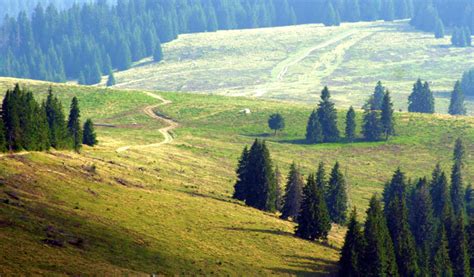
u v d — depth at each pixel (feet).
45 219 418.10
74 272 346.74
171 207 545.85
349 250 484.33
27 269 330.34
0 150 546.67
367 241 495.00
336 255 533.14
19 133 565.53
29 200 447.83
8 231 375.66
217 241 489.26
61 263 353.10
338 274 483.92
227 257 458.09
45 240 380.17
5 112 561.84
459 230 566.77
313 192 567.59
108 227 442.91
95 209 476.95
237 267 442.09
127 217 481.87
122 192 548.72
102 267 367.66
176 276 395.55
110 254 396.37
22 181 485.15
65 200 474.90
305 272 472.03
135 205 520.83
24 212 417.08
